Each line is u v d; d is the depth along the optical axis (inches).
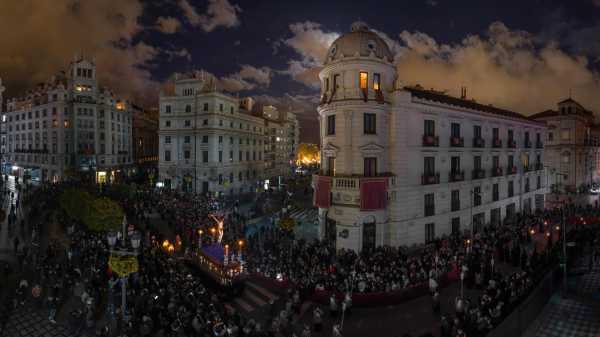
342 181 1074.7
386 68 1115.9
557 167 2561.5
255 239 1190.3
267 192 2517.2
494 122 1523.1
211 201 1857.8
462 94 1824.6
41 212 1446.9
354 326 676.7
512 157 1665.8
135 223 1296.8
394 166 1123.9
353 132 1086.4
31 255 959.6
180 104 2466.8
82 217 1011.9
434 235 1245.1
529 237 1206.9
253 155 2957.7
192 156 2418.8
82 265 887.1
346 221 1071.0
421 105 1183.6
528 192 1793.8
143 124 3855.8
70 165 2527.1
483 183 1465.3
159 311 629.9
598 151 2955.2
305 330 589.9
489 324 586.9
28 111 2787.9
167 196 1765.5
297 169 4234.7
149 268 823.7
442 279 850.8
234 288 796.6
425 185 1205.1
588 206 1642.5
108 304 717.3
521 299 714.2
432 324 680.4
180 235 1207.6
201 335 575.5
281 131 3688.5
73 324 655.1
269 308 750.5
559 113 2600.9
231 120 2571.4
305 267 879.7
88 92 2608.3
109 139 2746.1
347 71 1093.1
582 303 805.9
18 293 721.0
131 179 2763.3
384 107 1099.3
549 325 712.4
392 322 690.2
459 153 1341.0
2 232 1262.3
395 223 1120.2
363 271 846.5
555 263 925.8
